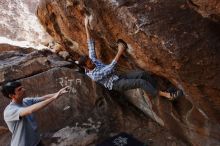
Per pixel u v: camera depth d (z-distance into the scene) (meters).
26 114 3.85
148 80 4.74
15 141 4.06
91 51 4.63
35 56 6.94
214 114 4.30
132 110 6.47
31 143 4.13
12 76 6.44
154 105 5.59
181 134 5.47
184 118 5.11
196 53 3.61
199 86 3.93
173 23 3.66
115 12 3.97
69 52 7.01
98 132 6.01
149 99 5.60
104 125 6.14
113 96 6.60
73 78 6.45
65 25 5.75
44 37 8.96
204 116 4.68
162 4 3.75
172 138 5.72
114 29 4.27
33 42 9.04
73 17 5.13
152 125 6.11
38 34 9.23
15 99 4.04
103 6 4.09
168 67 3.97
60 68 6.50
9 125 4.05
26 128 4.08
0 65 6.73
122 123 6.22
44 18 6.46
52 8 5.79
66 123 6.13
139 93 5.84
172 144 5.61
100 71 4.57
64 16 5.41
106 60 5.43
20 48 8.04
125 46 4.43
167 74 4.25
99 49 5.22
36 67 6.67
